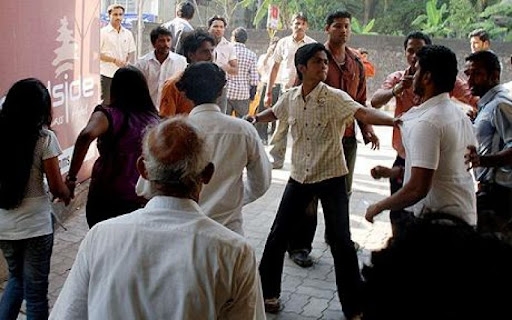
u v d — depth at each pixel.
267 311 4.00
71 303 1.82
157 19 17.12
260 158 2.98
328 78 4.79
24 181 3.08
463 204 2.97
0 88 4.27
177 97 3.90
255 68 8.45
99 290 1.77
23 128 3.04
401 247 1.00
